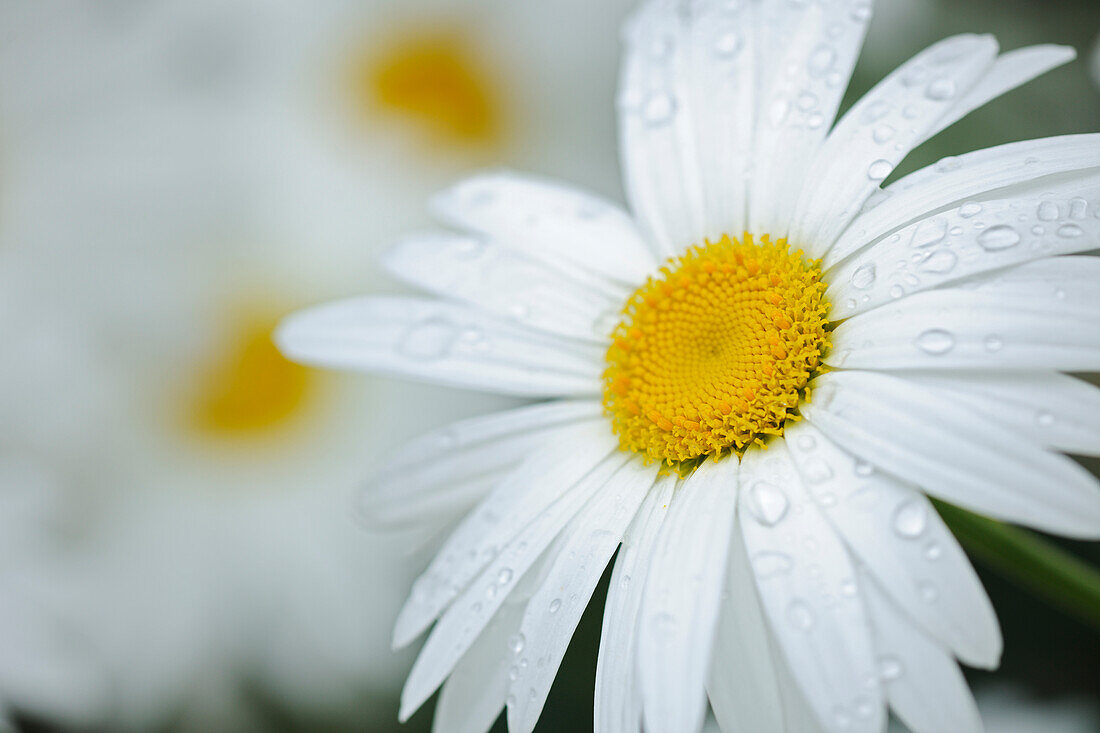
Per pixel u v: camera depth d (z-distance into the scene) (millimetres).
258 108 344
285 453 332
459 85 358
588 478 254
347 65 354
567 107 355
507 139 359
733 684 234
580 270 266
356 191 346
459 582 251
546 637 242
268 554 326
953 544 228
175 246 333
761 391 246
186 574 322
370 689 314
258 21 344
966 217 237
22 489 314
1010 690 291
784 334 247
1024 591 291
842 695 226
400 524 263
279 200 341
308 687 318
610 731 234
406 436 333
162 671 316
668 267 262
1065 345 228
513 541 251
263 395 333
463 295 268
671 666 230
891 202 243
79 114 333
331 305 270
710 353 251
